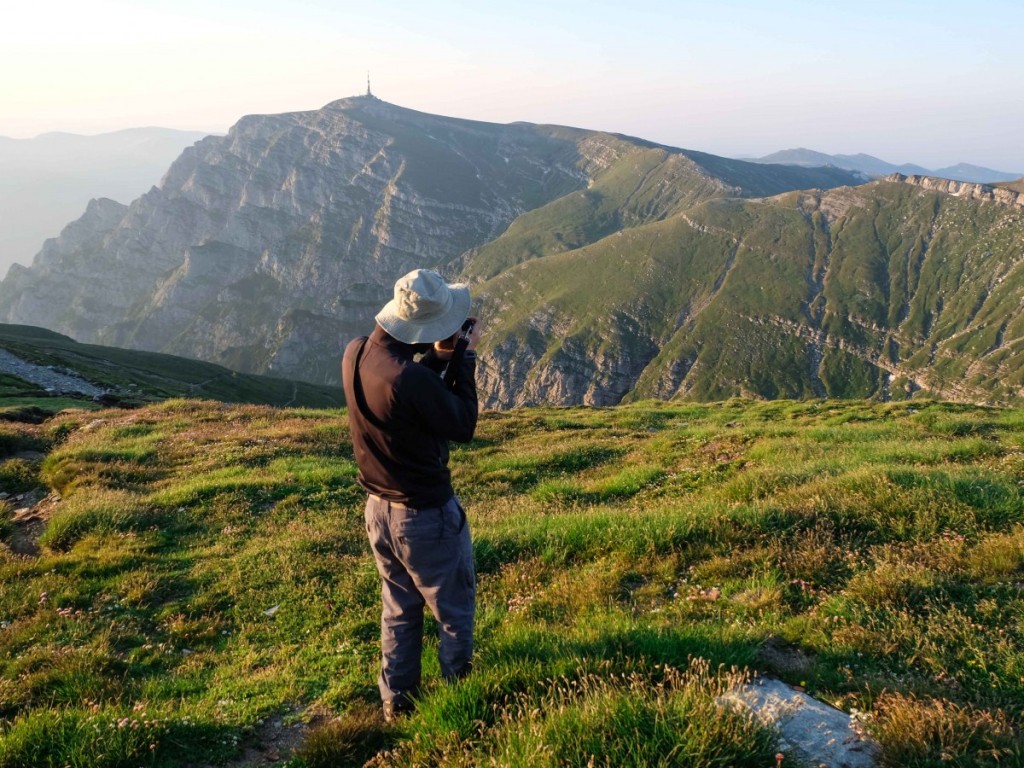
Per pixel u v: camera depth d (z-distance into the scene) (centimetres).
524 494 1547
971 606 649
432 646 642
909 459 1363
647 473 1538
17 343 8238
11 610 891
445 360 459
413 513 463
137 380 8250
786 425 2630
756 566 796
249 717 575
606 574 833
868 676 523
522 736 411
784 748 400
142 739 506
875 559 780
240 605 897
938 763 381
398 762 449
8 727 555
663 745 387
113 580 1003
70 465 1741
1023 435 1717
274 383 14638
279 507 1423
